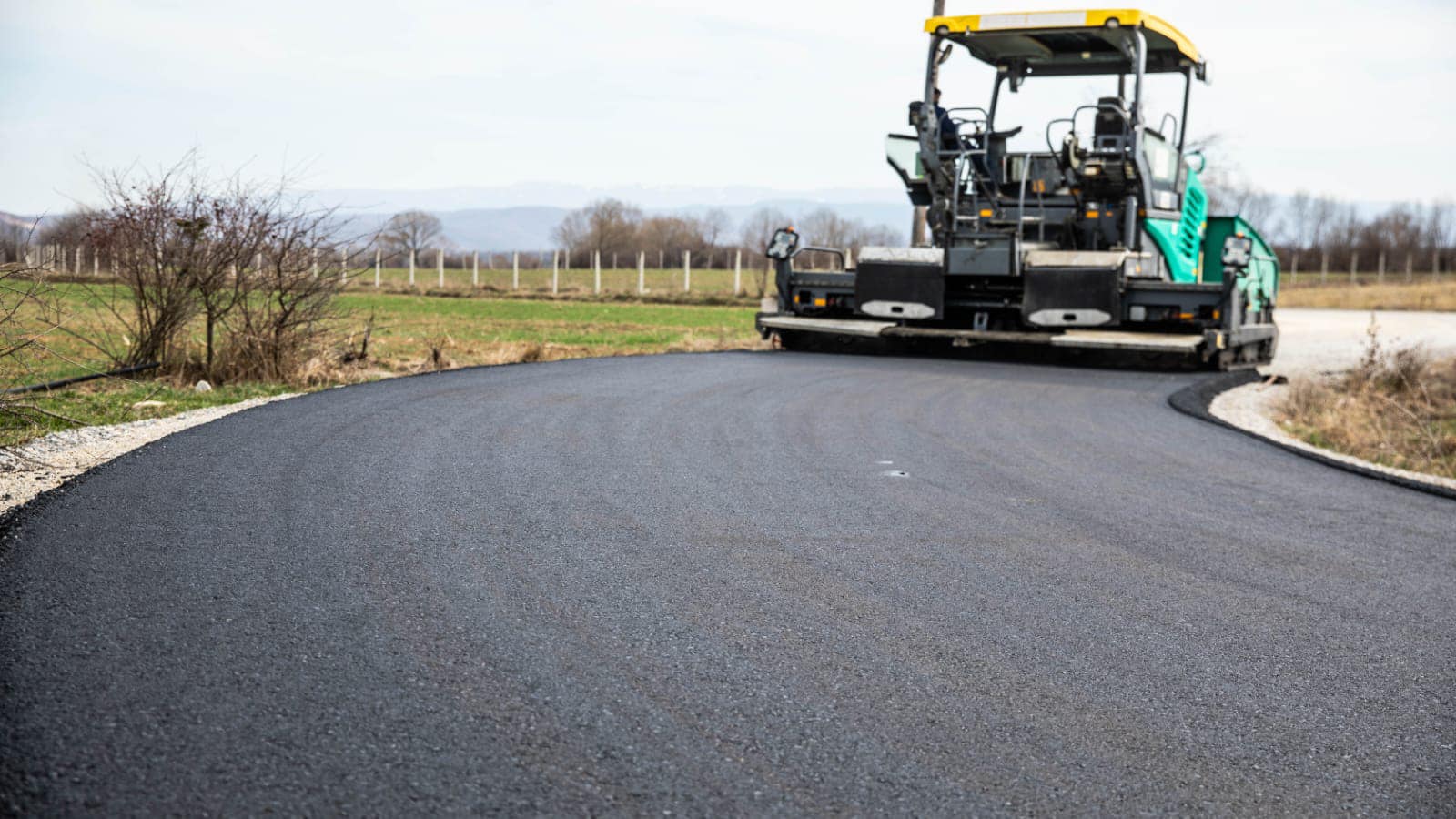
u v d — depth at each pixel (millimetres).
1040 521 6316
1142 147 14891
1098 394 12328
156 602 4336
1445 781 3273
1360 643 4461
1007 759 3279
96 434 8023
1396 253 75688
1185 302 14961
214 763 3027
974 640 4289
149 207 11500
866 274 15969
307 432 8156
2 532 5227
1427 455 11773
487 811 2834
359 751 3145
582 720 3414
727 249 73375
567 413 9516
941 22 15125
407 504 6062
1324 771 3309
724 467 7449
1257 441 9570
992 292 16047
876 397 11375
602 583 4793
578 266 75188
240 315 11805
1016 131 15906
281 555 5023
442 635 4090
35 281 8664
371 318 15750
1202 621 4660
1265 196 60688
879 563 5289
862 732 3416
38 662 3684
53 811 2734
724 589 4797
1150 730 3537
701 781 3049
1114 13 14406
